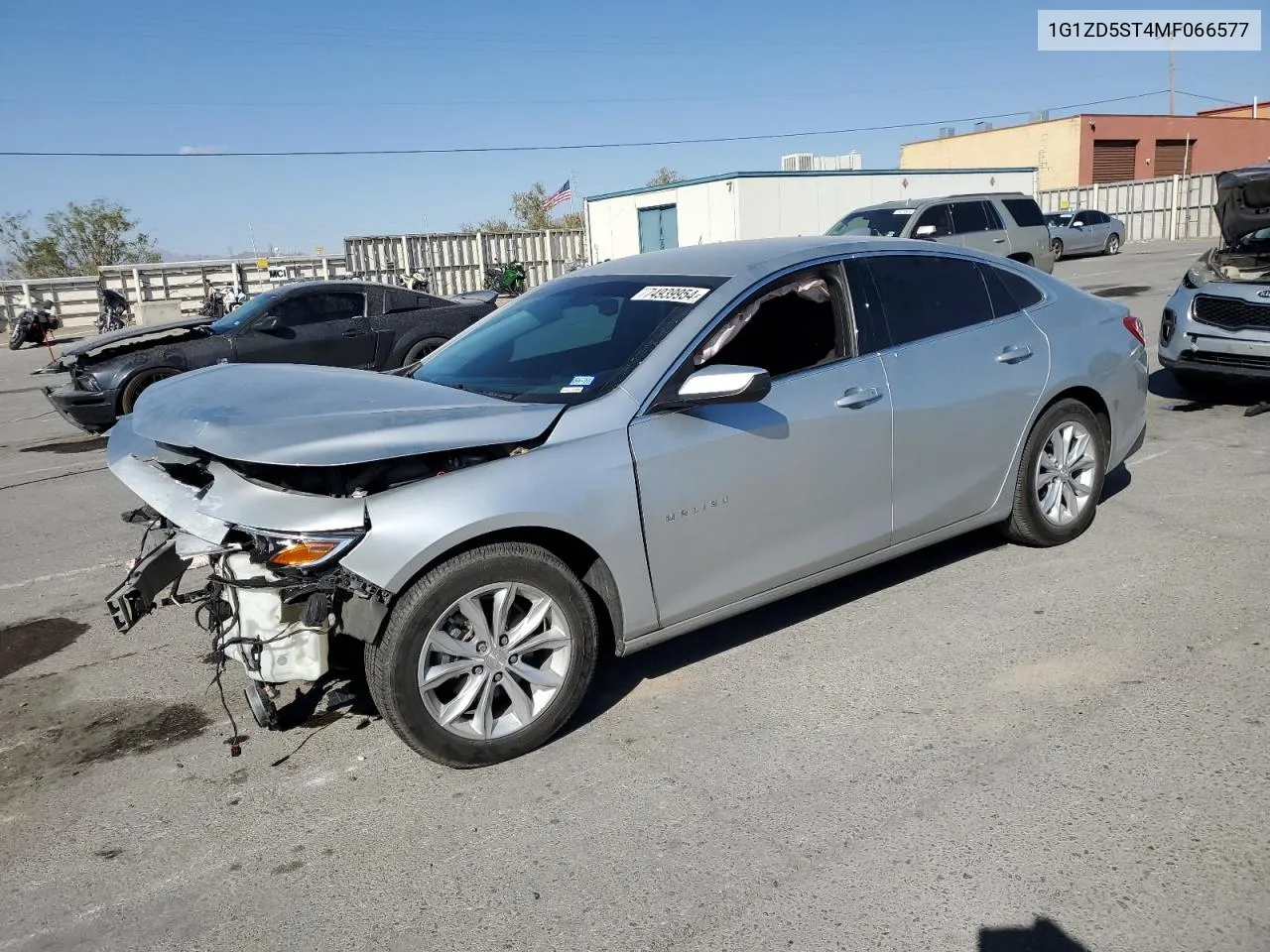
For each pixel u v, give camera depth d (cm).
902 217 1681
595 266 479
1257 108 6256
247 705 400
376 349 1135
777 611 453
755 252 416
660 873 279
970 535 531
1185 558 481
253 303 1125
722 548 371
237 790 337
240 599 315
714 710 368
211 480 348
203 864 297
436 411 334
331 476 312
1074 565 480
